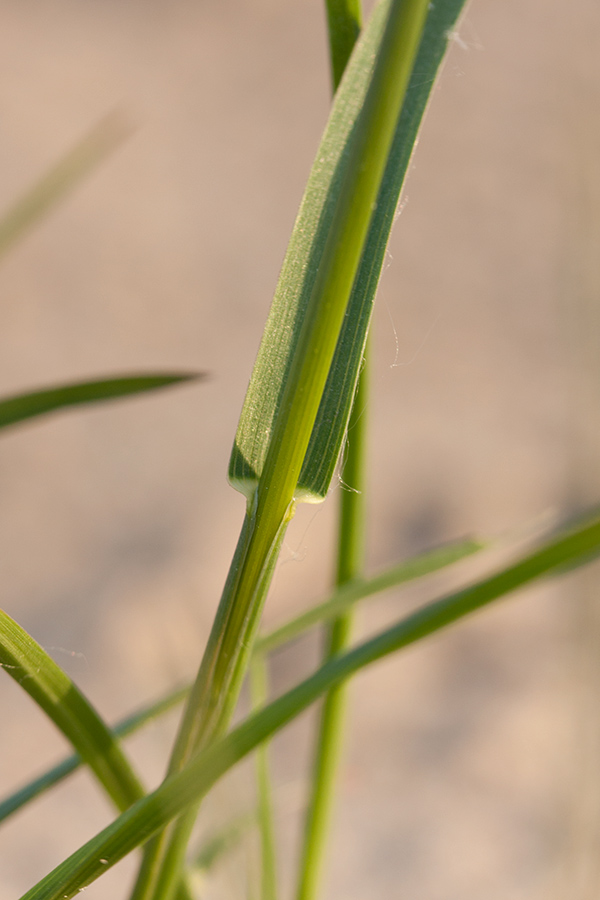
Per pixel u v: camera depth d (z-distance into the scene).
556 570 0.23
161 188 1.85
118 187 1.85
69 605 1.02
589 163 0.40
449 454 1.26
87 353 1.46
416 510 1.16
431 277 1.62
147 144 1.96
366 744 0.89
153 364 1.45
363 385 0.25
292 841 0.58
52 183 0.34
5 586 1.05
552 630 0.98
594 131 0.40
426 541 1.10
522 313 1.54
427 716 0.92
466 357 1.46
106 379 0.25
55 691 0.23
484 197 1.76
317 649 0.94
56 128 1.95
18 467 1.25
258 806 0.26
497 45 2.10
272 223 1.78
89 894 0.67
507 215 1.73
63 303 1.57
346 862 0.78
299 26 2.37
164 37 2.32
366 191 0.21
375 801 0.83
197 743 0.22
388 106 0.21
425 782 0.85
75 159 0.34
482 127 1.92
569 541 0.22
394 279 1.62
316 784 0.26
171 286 1.62
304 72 2.21
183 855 0.23
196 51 2.27
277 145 1.99
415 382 1.41
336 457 0.22
